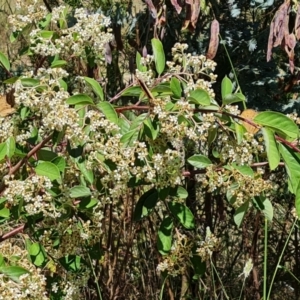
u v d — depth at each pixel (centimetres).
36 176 57
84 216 68
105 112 57
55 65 67
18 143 66
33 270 56
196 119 60
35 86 58
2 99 70
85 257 80
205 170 65
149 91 59
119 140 57
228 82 60
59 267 71
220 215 105
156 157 57
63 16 72
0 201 60
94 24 67
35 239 65
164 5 92
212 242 67
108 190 66
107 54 88
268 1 102
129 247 99
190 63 63
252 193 62
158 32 102
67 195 61
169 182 60
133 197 95
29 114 68
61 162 60
